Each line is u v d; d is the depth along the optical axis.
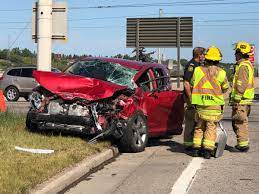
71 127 9.88
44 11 11.92
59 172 7.54
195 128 9.80
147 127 10.45
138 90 10.32
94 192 7.03
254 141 11.84
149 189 7.21
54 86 9.99
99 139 10.27
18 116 12.38
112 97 9.85
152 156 9.78
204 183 7.58
